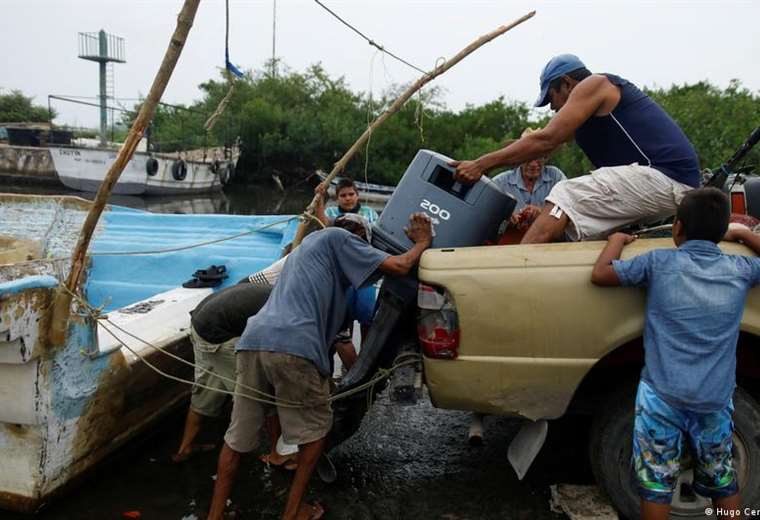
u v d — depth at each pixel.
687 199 2.61
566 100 3.53
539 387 2.82
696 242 2.59
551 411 2.86
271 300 3.11
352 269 3.12
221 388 3.69
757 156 7.68
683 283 2.51
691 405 2.45
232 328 3.56
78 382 3.30
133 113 23.12
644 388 2.58
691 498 2.90
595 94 3.19
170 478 3.61
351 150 4.46
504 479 3.56
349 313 3.77
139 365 3.76
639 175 3.10
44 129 29.44
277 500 3.39
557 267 2.76
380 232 3.32
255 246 6.40
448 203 3.27
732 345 2.50
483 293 2.79
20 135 29.20
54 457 3.22
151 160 24.25
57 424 3.21
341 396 3.14
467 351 2.84
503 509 3.27
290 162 33.81
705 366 2.46
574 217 3.14
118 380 3.61
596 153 3.44
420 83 4.16
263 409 3.11
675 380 2.47
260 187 33.88
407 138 29.92
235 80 3.85
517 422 4.32
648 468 2.57
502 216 3.32
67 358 3.21
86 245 3.12
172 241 6.54
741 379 3.12
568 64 3.49
